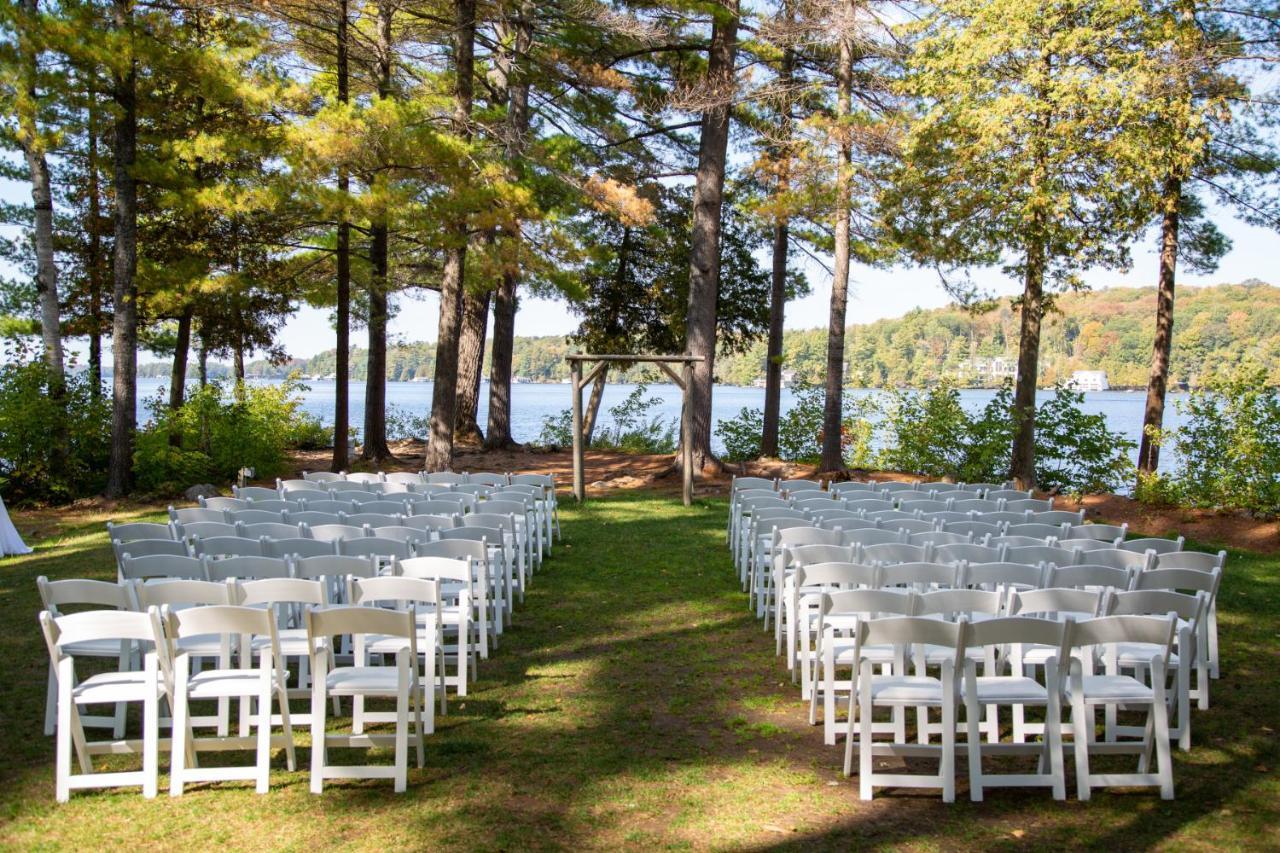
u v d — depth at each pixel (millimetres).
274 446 17672
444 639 7602
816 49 17750
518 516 9281
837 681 6344
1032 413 15945
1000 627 4535
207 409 16625
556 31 17547
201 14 16219
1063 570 5980
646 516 13930
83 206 18391
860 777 4668
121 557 5918
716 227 17453
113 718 5344
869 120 15938
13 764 5031
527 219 14742
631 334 25609
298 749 5301
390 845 4098
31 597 8711
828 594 5168
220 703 5301
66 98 13445
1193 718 5785
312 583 5305
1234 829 4273
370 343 19875
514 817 4367
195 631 4637
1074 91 13742
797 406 21328
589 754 5152
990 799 4625
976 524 8227
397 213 14023
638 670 6742
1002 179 14969
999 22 14133
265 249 18516
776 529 7727
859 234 17953
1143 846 4113
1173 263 17562
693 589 9328
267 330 20938
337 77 17359
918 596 5188
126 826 4293
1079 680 4578
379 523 8289
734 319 24516
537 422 46812
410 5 17312
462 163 14320
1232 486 13195
